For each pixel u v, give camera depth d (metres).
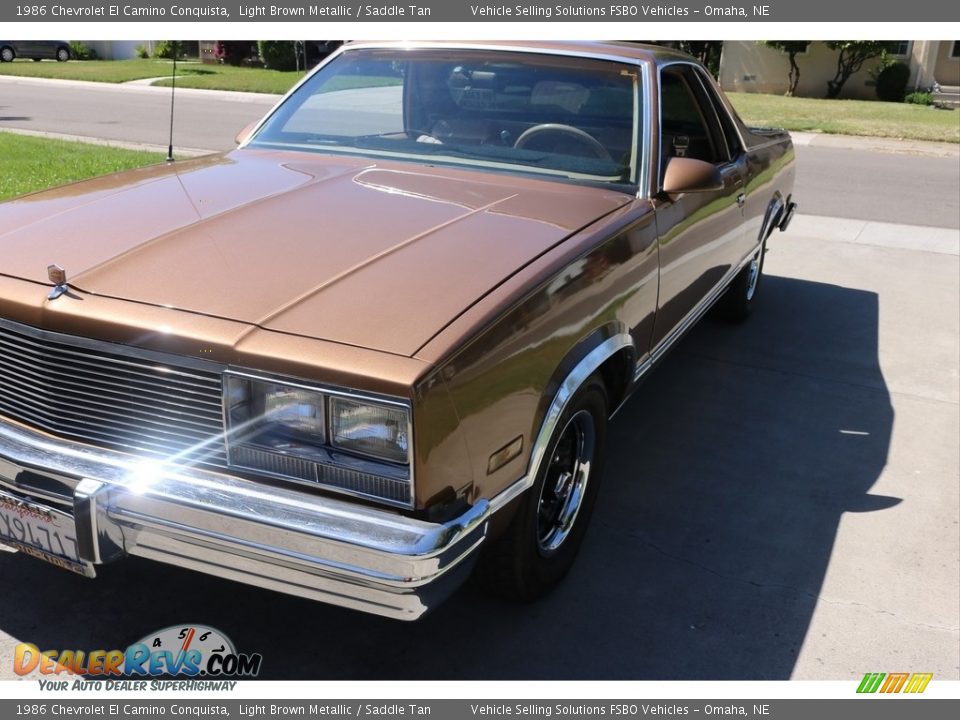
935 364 5.27
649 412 4.44
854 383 4.94
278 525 1.99
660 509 3.51
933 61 26.67
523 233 2.66
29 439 2.26
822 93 27.50
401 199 2.92
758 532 3.38
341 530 1.97
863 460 4.02
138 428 2.18
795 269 7.34
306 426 2.03
